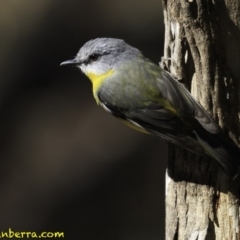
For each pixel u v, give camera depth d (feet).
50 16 55.83
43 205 50.08
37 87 54.34
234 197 26.32
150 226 48.60
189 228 26.99
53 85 54.39
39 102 53.78
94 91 30.45
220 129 26.03
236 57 25.61
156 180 49.93
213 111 26.03
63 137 52.34
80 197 49.98
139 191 49.62
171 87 26.58
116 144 51.49
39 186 50.80
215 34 25.26
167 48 27.14
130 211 49.16
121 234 48.49
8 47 55.21
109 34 54.49
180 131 26.07
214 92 25.80
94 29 54.90
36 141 52.37
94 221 49.14
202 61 25.59
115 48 29.12
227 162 25.03
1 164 51.83
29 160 51.80
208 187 26.53
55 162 51.42
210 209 26.61
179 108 26.12
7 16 56.03
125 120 29.14
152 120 27.30
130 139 51.49
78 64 30.68
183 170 26.96
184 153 26.84
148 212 49.01
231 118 26.07
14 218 49.75
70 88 54.19
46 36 55.21
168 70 27.71
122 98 28.30
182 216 27.12
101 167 50.70
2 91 54.03
